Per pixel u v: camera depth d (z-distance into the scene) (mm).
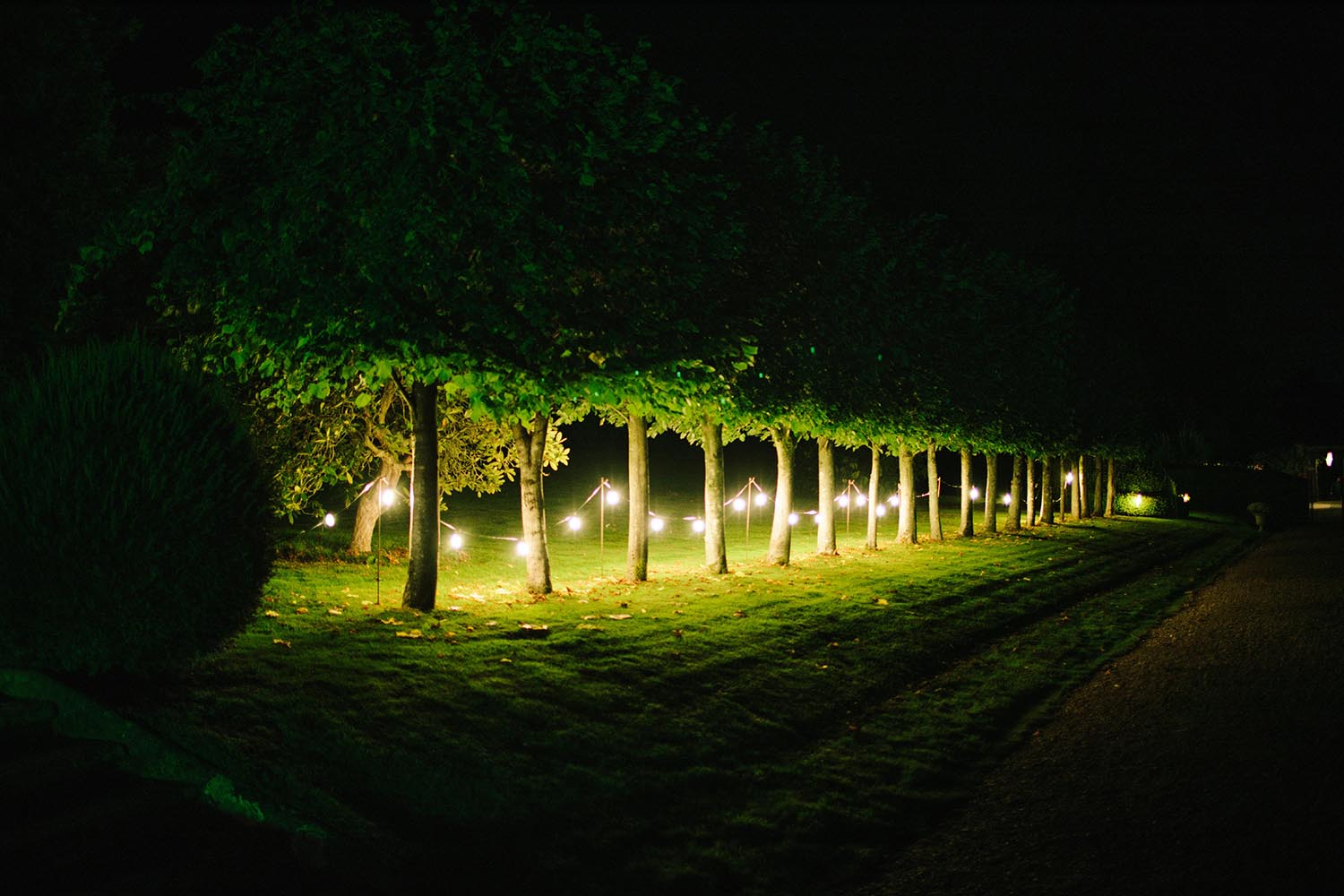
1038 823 7453
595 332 11891
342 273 10555
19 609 6625
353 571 15391
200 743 6754
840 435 20250
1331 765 8320
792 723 9727
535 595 14289
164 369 7328
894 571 19594
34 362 11125
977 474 50531
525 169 11086
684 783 7914
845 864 6789
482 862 6258
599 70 11531
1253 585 21438
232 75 10820
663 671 10555
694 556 21125
